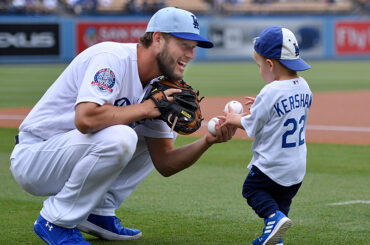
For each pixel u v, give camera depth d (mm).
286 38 5848
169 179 9773
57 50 41688
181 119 5809
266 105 5645
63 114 5875
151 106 5719
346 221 7195
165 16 5602
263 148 5785
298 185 5922
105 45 5742
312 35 47250
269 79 6051
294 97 5730
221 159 11555
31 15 43125
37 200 8391
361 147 12781
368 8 50719
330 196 8562
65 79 5844
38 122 5895
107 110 5508
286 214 5969
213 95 23312
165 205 8047
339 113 18672
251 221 7207
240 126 5812
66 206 5723
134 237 6465
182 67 5770
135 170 6465
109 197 6340
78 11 45031
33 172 5828
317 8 50625
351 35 47625
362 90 26219
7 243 6270
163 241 6359
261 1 50781
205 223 7129
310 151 12367
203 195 8633
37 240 6391
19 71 35531
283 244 6242
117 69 5613
